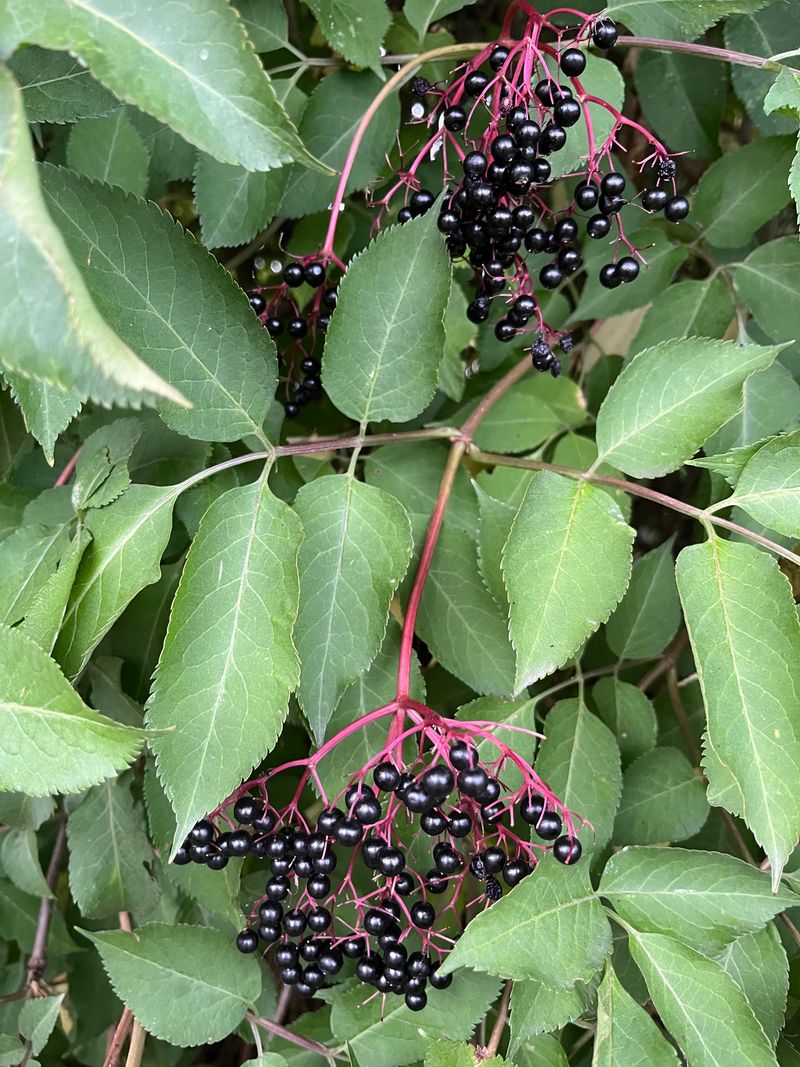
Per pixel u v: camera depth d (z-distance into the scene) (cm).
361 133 33
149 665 37
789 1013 34
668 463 30
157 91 21
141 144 34
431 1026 31
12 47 20
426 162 36
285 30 35
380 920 29
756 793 27
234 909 33
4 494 36
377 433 38
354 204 38
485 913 29
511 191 29
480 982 32
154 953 32
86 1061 43
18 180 19
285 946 31
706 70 36
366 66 33
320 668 29
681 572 29
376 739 32
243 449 35
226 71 21
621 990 29
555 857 29
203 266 28
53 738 25
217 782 26
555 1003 30
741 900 29
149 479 34
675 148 37
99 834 37
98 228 27
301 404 36
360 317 30
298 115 35
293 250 38
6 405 37
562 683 35
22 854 39
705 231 37
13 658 25
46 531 31
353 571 29
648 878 30
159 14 21
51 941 41
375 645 29
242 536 28
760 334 38
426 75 35
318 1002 42
